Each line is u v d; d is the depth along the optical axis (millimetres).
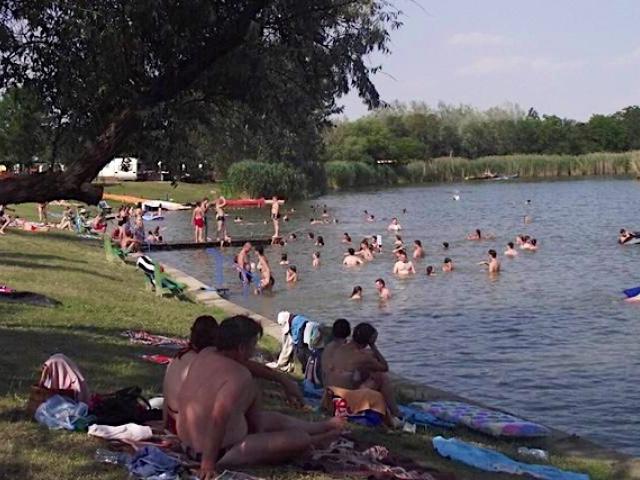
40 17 9633
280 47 10906
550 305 26500
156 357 14188
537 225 55406
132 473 7457
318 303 27781
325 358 12281
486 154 163375
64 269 25562
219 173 90562
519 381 17359
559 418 14758
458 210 70250
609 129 169125
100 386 11430
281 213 68562
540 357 19500
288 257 40500
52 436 8430
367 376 11930
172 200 78375
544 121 169625
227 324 7961
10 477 7301
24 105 10297
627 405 15492
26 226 41188
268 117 11664
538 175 135875
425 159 142000
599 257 38438
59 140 10406
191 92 10812
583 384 17016
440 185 119875
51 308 18250
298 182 83688
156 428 8648
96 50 9617
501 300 27703
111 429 8469
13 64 9805
